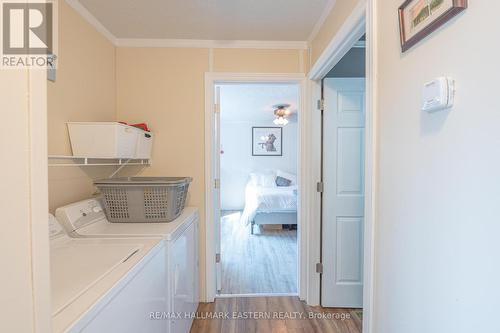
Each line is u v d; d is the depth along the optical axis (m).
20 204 0.47
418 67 0.81
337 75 2.36
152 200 1.64
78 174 1.72
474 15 0.61
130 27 1.98
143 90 2.20
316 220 2.19
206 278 2.27
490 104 0.57
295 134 6.46
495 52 0.56
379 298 1.06
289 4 1.68
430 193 0.76
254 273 2.92
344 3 1.43
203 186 2.25
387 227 1.00
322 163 2.18
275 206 4.48
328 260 2.18
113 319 0.82
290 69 2.22
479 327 0.61
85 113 1.77
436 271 0.74
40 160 0.50
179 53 2.20
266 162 6.45
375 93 1.07
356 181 2.17
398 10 0.90
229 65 2.21
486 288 0.59
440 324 0.73
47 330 0.51
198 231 2.21
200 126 2.23
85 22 1.76
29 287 0.48
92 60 1.84
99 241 1.27
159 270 1.25
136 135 1.86
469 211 0.63
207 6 1.70
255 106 4.75
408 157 0.87
